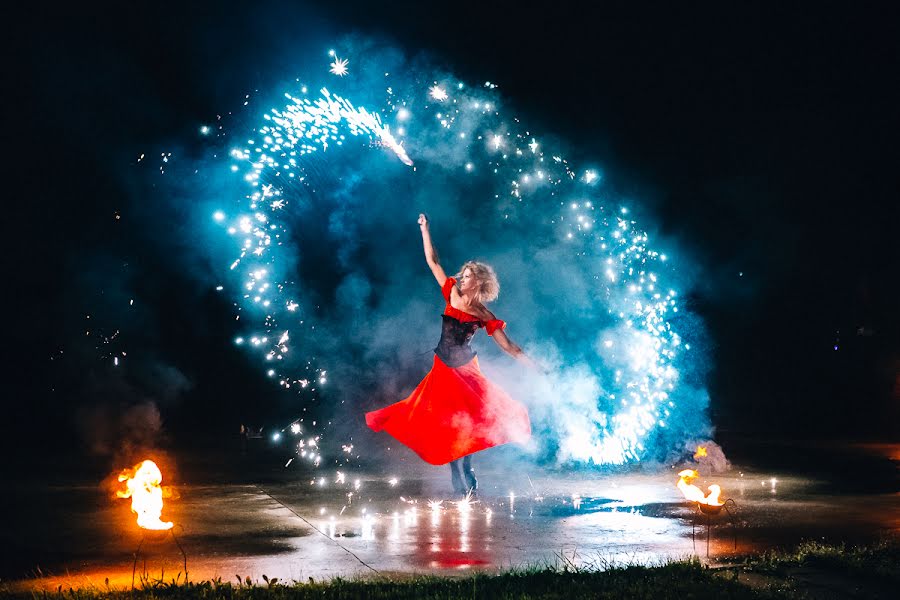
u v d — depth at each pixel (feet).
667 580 22.02
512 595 20.81
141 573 23.90
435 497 36.35
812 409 71.67
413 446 29.58
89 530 29.48
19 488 38.17
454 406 29.32
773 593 21.42
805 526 30.27
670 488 38.73
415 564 24.81
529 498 36.04
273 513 32.73
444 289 29.53
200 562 25.11
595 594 20.98
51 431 59.77
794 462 48.26
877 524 30.71
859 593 21.84
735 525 30.48
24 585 22.72
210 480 41.24
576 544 27.37
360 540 27.99
